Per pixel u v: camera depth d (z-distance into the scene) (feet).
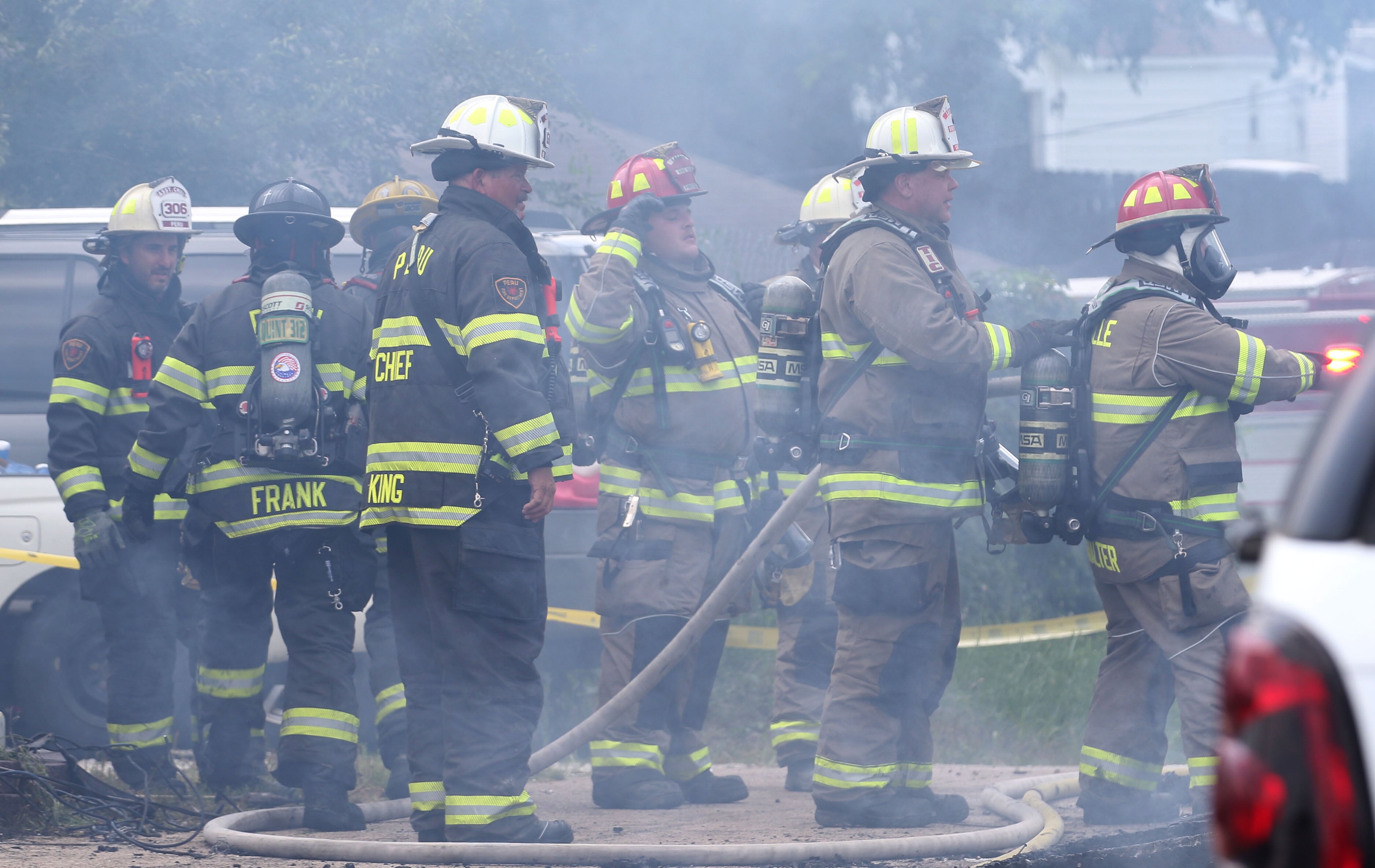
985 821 39.55
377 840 38.45
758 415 39.27
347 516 40.93
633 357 44.60
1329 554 13.39
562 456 33.47
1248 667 13.12
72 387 44.91
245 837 34.71
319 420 40.24
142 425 46.55
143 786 45.85
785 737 48.73
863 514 36.96
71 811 39.40
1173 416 35.91
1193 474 35.70
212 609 43.70
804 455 39.06
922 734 39.55
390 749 45.78
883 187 38.24
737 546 46.39
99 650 54.39
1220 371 35.01
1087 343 37.24
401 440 34.12
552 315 35.99
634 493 44.78
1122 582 36.65
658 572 44.34
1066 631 64.95
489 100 35.45
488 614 33.50
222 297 41.98
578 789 49.90
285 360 39.70
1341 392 14.62
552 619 54.49
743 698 64.69
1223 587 35.42
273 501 40.75
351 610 41.09
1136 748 38.24
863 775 38.09
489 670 33.91
